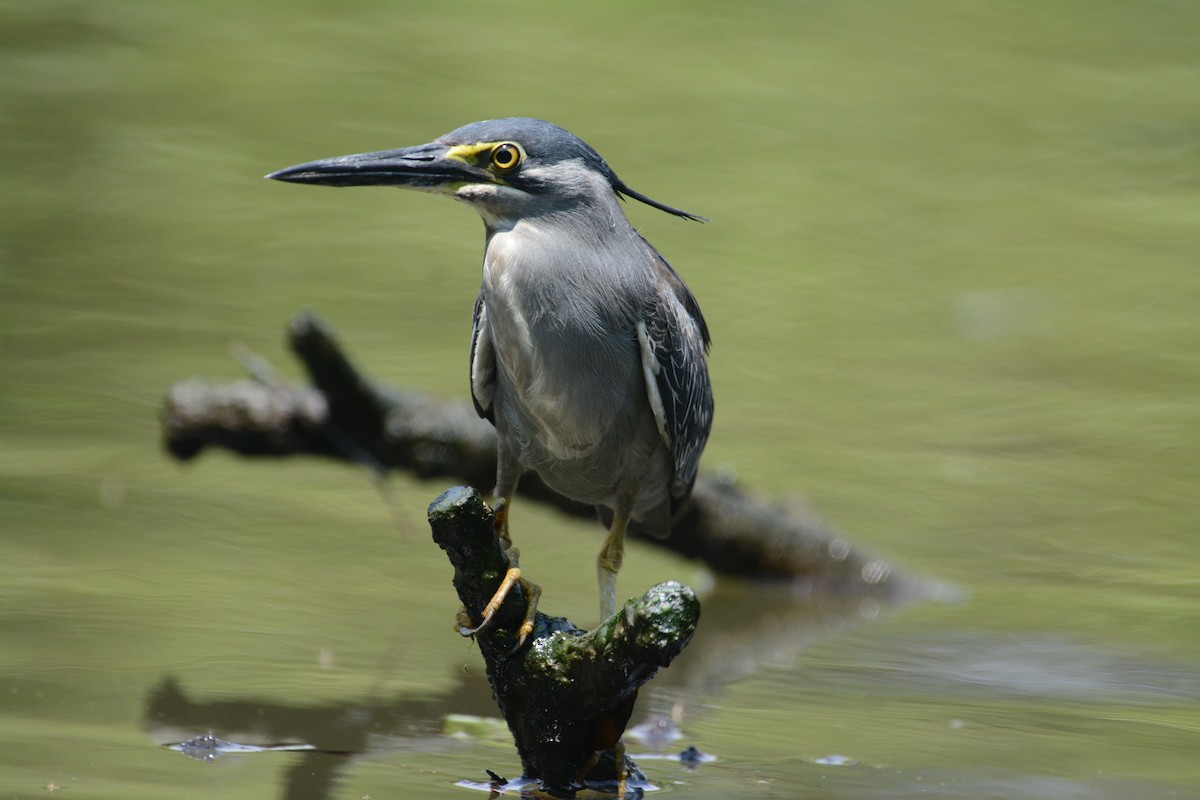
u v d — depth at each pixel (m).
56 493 12.55
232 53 24.92
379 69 24.39
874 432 14.93
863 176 21.59
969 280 18.66
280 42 25.67
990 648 10.55
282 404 11.67
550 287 8.27
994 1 29.20
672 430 8.74
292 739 7.95
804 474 13.88
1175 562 12.43
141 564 11.16
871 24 28.22
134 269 17.91
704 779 7.70
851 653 10.49
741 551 12.15
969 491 13.71
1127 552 12.62
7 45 24.81
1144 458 14.46
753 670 9.99
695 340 9.15
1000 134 23.27
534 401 8.44
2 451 13.36
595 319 8.33
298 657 9.41
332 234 19.58
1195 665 10.16
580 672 6.91
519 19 27.66
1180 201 21.33
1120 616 11.28
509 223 8.39
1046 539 12.81
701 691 9.48
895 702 9.27
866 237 19.67
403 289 17.78
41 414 14.19
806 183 21.06
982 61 26.30
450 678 9.15
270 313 16.84
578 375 8.38
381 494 13.31
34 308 16.64
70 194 19.69
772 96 24.25
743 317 17.39
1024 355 16.73
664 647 6.56
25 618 9.84
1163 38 27.70
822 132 22.91
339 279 18.02
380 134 21.47
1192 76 25.84
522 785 7.37
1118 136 23.31
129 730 7.93
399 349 15.82
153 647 9.40
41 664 8.96
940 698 9.36
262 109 22.61
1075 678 9.86
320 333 11.31
